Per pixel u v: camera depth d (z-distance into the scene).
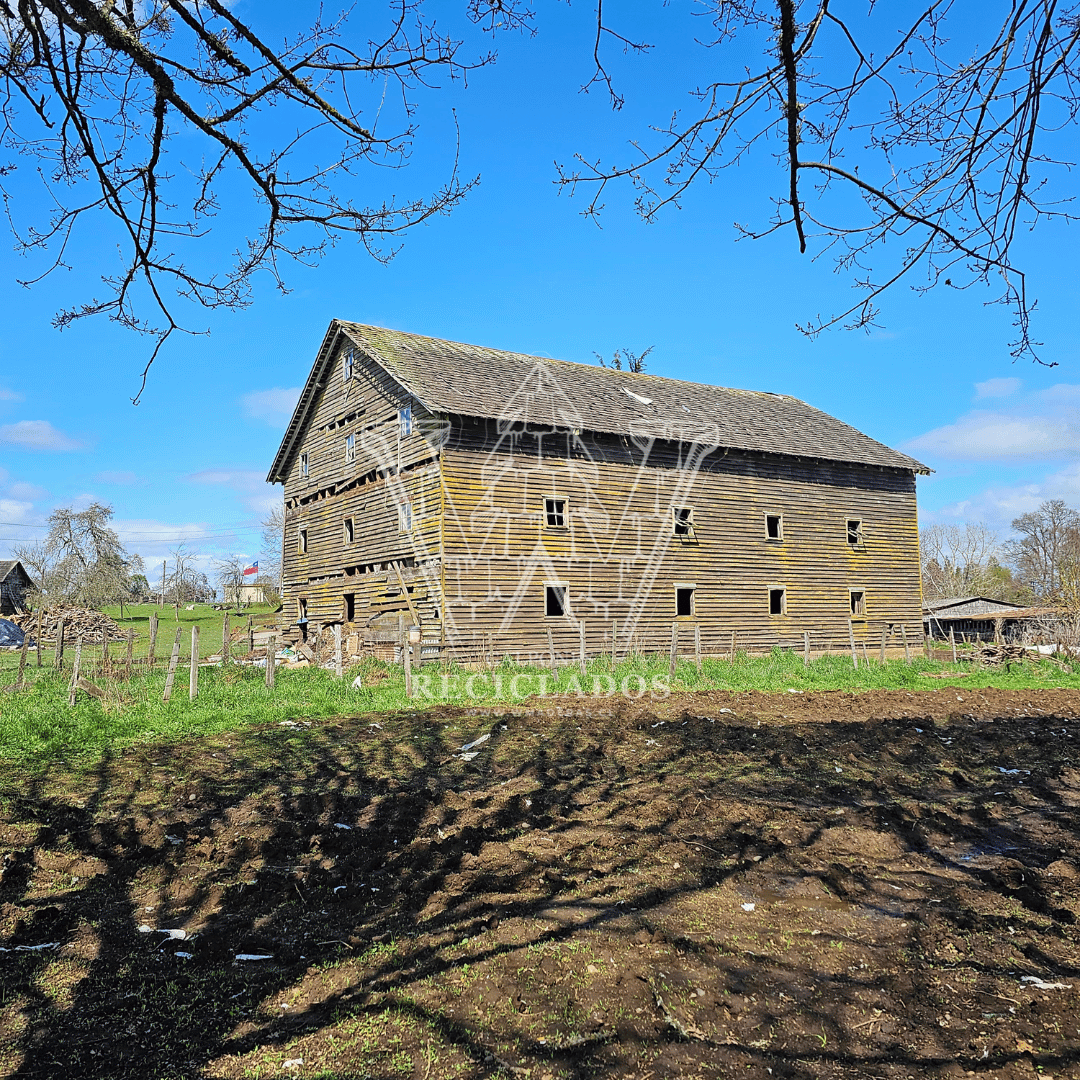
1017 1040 3.67
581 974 4.35
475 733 12.51
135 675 19.23
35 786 8.90
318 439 30.45
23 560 73.88
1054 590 39.72
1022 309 3.93
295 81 3.80
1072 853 6.53
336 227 4.51
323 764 10.06
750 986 4.22
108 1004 4.15
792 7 3.15
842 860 6.35
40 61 3.92
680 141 3.96
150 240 4.47
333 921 5.21
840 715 14.43
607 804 8.05
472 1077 3.44
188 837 7.00
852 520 31.48
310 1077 3.46
